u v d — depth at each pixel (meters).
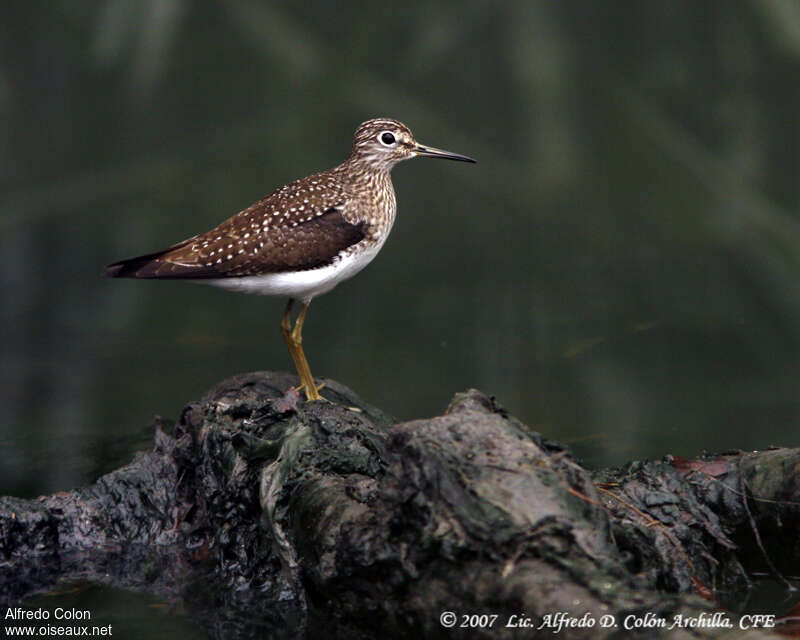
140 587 8.11
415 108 22.16
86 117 23.53
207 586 8.09
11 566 8.52
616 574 6.03
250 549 8.17
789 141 19.92
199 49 22.92
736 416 11.73
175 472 9.27
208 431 8.78
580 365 13.51
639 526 7.30
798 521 7.71
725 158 20.11
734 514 7.94
